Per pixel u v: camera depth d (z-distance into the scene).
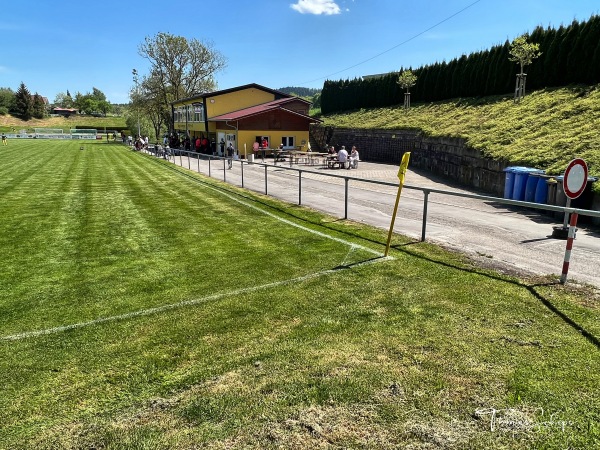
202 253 7.68
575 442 2.61
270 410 3.05
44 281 6.40
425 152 25.28
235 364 3.75
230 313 4.94
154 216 11.23
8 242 8.72
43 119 113.25
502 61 26.70
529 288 5.22
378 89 41.16
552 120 16.98
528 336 3.98
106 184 17.59
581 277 5.74
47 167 24.55
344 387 3.28
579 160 5.62
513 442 2.64
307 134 36.97
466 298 4.96
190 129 46.69
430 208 11.82
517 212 11.12
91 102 140.12
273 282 5.95
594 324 4.18
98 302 5.50
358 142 35.03
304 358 3.77
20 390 3.51
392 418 2.90
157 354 4.03
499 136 17.92
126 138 56.78
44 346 4.31
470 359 3.61
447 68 32.38
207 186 17.02
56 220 10.82
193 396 3.30
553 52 22.61
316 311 4.86
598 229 9.06
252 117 35.03
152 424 2.98
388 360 3.66
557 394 3.07
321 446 2.67
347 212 10.85
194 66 54.84
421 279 5.71
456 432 2.74
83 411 3.19
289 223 9.98
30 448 2.80
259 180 19.12
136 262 7.26
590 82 20.48
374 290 5.40
